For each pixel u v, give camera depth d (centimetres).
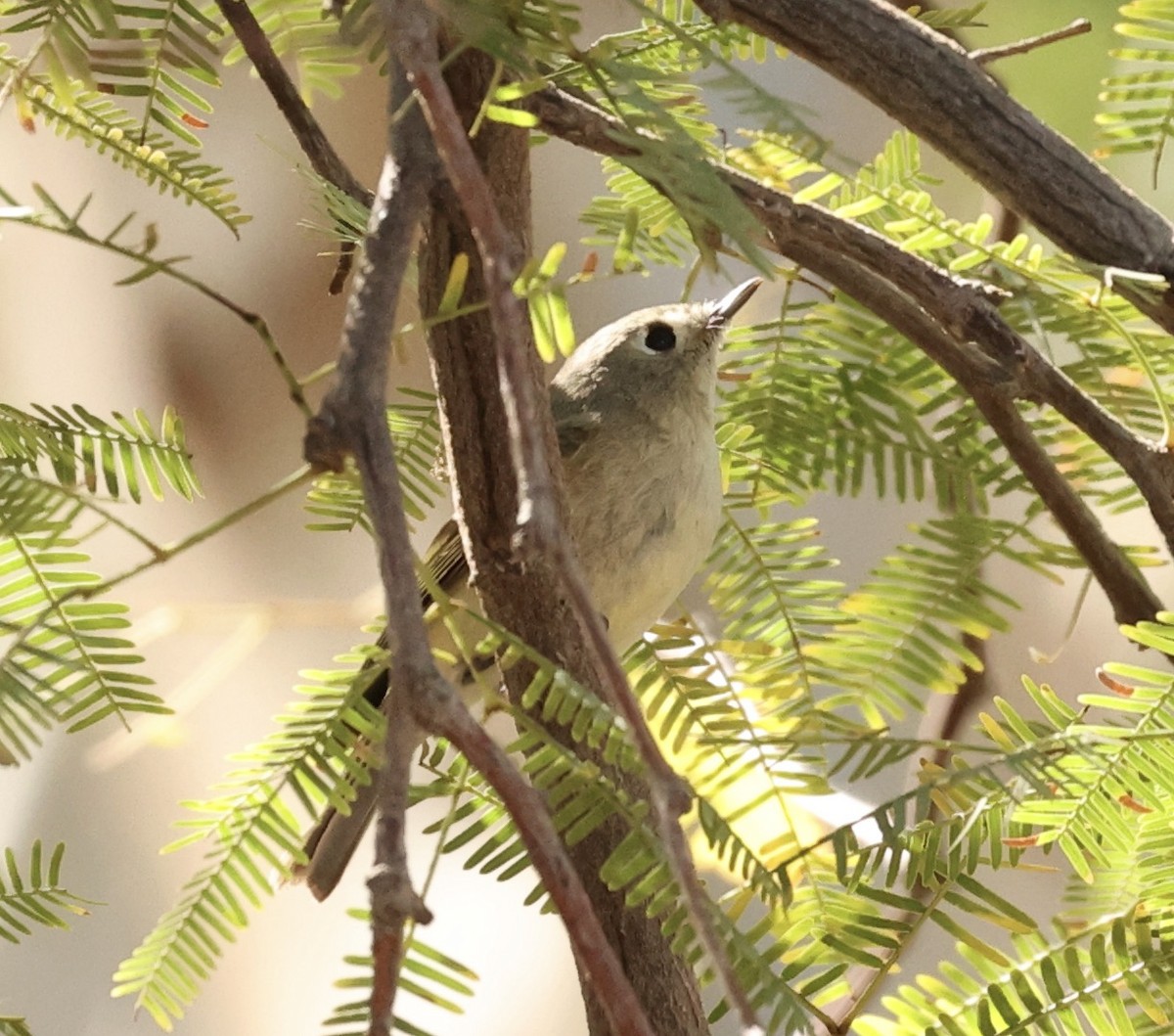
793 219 336
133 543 730
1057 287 337
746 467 421
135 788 771
